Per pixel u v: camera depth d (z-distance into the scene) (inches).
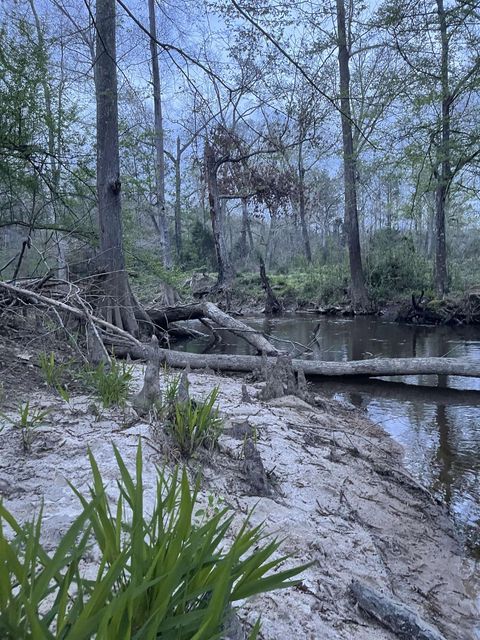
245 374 341.1
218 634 42.5
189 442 142.9
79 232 396.8
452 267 914.7
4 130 326.0
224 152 665.6
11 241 495.8
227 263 953.5
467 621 108.8
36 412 164.7
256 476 135.5
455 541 142.5
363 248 967.0
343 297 900.0
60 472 121.6
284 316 853.2
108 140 378.6
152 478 123.3
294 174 926.4
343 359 433.7
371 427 241.4
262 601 87.2
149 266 465.1
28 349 247.4
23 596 37.9
